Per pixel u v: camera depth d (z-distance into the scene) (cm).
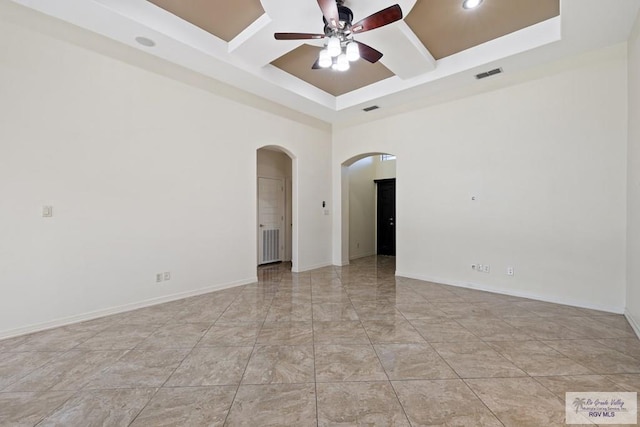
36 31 281
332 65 323
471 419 163
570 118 354
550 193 370
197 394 187
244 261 467
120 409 173
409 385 196
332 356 235
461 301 378
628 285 311
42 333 278
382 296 402
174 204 382
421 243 497
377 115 552
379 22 254
